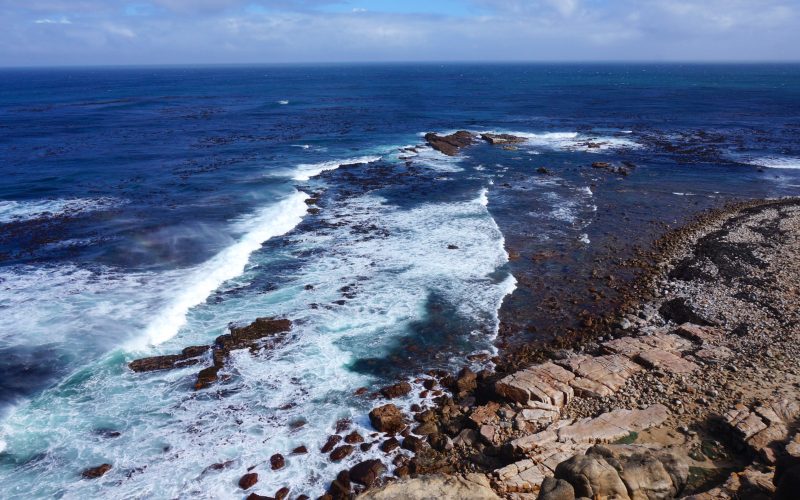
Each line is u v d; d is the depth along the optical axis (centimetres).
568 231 3052
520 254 2720
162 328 1916
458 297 2253
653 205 3556
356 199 3572
